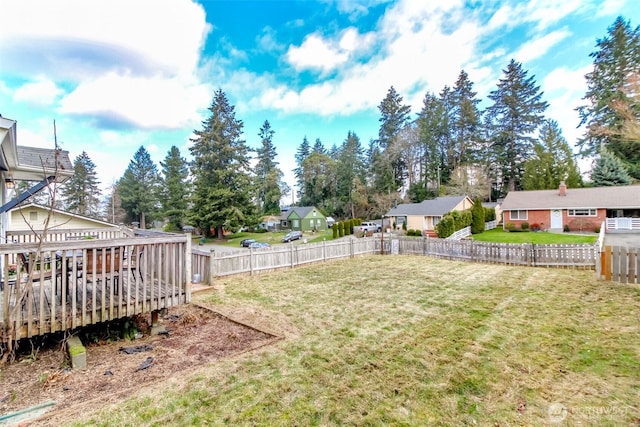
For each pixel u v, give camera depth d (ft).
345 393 10.23
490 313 18.45
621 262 25.11
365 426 8.62
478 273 31.55
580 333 15.01
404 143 130.93
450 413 9.16
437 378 11.14
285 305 21.03
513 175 127.85
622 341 13.93
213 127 103.86
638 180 86.69
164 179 158.92
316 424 8.70
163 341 14.66
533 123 125.39
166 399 9.85
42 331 11.89
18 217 48.80
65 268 12.35
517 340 14.39
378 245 49.98
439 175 131.75
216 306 20.77
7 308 11.26
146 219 166.50
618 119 83.15
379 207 132.87
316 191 168.35
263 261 34.88
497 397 9.95
